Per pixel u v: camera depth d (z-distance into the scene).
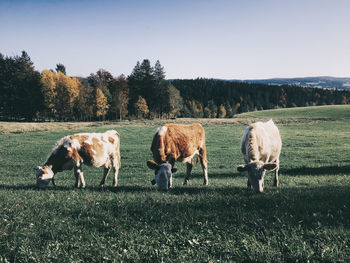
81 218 5.60
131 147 30.06
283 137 35.97
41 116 78.31
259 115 84.50
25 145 31.00
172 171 9.41
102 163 11.22
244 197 6.91
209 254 4.00
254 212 5.56
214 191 8.04
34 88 75.31
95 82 86.12
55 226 5.12
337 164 19.50
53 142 33.12
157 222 5.29
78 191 8.72
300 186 9.54
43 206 6.44
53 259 3.97
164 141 10.14
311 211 5.59
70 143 10.31
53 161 10.34
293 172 17.30
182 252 4.06
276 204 6.03
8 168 20.19
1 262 3.87
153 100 84.88
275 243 4.16
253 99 163.12
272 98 171.50
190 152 11.23
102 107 75.88
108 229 5.00
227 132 41.47
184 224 5.08
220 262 3.73
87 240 4.58
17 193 8.52
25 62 80.56
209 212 5.65
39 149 28.69
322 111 77.19
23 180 15.00
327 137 35.12
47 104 73.94
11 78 77.81
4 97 75.62
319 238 4.23
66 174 18.22
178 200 6.81
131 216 5.63
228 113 137.12
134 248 4.22
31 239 4.59
